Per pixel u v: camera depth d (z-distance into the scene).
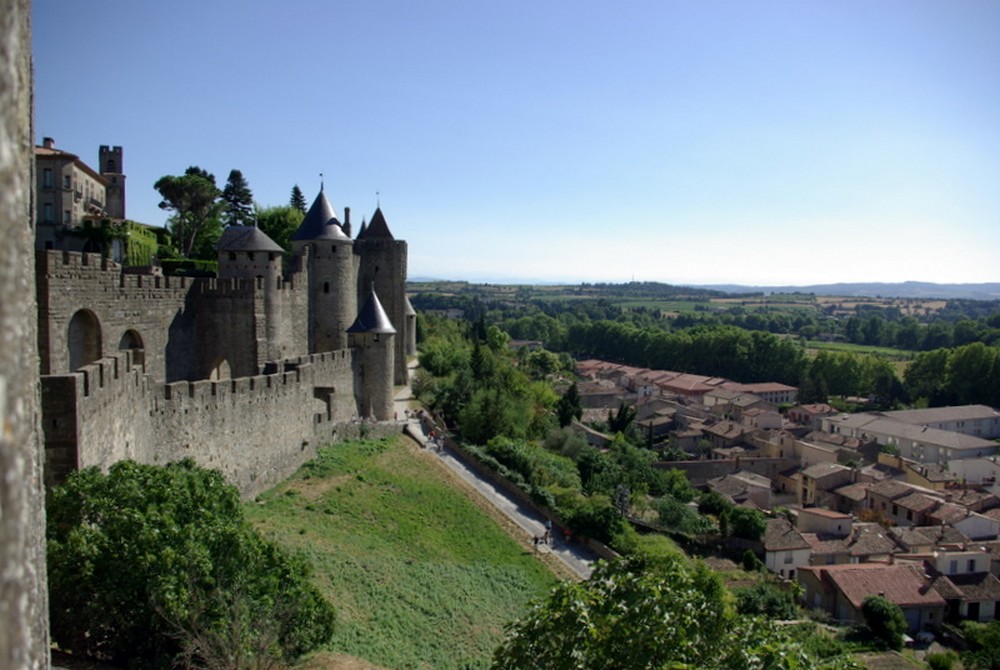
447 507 51.06
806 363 178.75
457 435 72.31
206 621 19.81
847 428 131.00
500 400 74.19
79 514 20.62
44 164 72.38
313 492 45.81
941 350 164.38
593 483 71.88
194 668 19.38
